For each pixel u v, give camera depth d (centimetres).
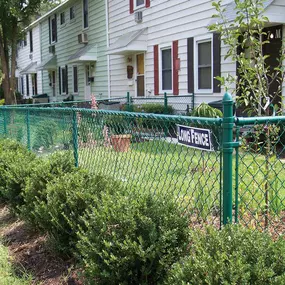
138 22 1315
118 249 248
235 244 204
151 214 267
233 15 797
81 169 422
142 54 1312
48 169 426
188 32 1070
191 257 207
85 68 1802
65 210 337
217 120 237
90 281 257
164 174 400
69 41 1975
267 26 825
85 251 261
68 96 2042
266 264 190
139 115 315
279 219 321
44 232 399
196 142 251
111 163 439
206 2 990
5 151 616
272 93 805
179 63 1118
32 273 335
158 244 244
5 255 368
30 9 1758
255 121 236
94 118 449
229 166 236
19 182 460
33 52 2761
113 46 1356
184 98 1107
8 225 464
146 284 244
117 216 260
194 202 328
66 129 535
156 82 1233
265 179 308
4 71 1791
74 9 1869
